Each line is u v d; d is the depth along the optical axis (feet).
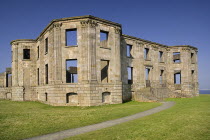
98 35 87.51
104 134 34.32
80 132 36.60
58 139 32.42
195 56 151.74
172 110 59.77
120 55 103.71
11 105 92.48
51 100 86.07
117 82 91.09
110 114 56.65
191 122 41.14
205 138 30.48
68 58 85.56
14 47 120.98
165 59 139.74
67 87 83.56
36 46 121.29
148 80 123.65
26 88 118.21
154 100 92.58
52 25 88.63
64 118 50.96
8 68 147.64
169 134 33.12
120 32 99.96
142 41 122.11
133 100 105.09
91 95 81.41
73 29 88.28
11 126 42.24
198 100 93.40
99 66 86.38
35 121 47.34
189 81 139.44
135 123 42.60
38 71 118.73
